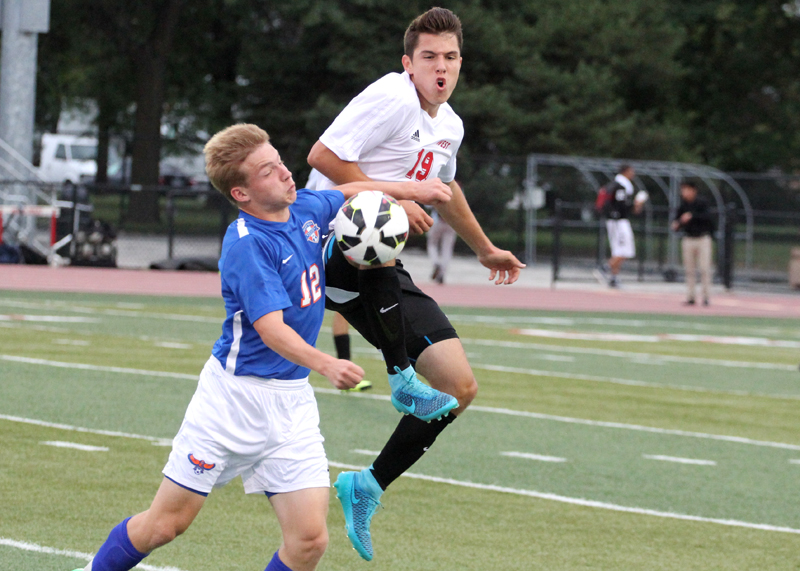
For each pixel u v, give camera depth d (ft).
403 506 68.90
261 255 41.78
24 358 120.57
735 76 532.32
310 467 42.78
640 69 422.41
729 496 75.41
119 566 42.60
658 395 120.78
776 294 288.30
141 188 266.16
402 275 54.70
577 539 62.85
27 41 274.57
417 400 47.80
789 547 62.95
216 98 420.36
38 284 212.23
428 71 53.83
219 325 163.94
